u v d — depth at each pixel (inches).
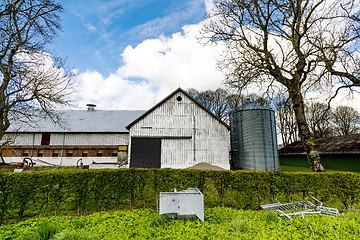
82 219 215.5
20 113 453.7
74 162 1135.6
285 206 266.2
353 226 182.9
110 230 183.2
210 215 228.7
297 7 434.0
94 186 281.1
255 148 872.3
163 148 804.0
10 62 440.5
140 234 173.5
